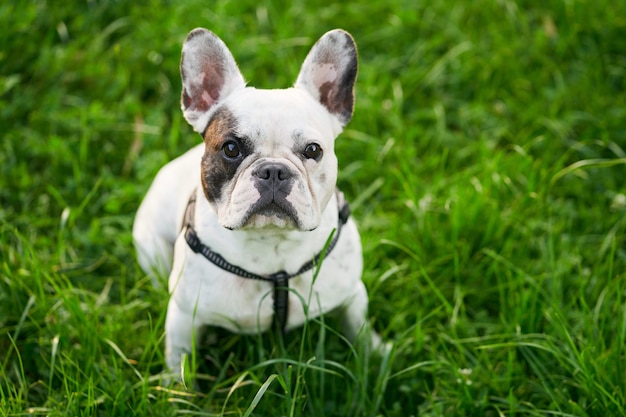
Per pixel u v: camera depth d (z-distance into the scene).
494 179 1.85
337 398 1.62
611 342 1.63
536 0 2.27
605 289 1.67
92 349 1.62
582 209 1.86
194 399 1.59
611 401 1.52
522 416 1.56
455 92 2.11
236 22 2.18
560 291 1.70
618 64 2.13
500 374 1.63
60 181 1.93
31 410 1.54
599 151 1.98
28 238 1.82
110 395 1.56
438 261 1.77
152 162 1.92
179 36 2.12
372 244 1.76
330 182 1.47
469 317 1.74
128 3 2.22
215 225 1.50
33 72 2.08
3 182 1.90
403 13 2.20
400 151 1.94
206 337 1.68
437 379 1.62
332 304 1.58
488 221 1.80
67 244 1.82
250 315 1.56
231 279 1.53
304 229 1.42
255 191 1.40
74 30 2.16
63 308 1.69
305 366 1.53
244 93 1.47
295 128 1.42
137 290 1.74
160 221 1.71
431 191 1.86
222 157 1.44
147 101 2.09
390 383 1.63
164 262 1.72
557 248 1.79
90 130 1.98
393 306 1.72
